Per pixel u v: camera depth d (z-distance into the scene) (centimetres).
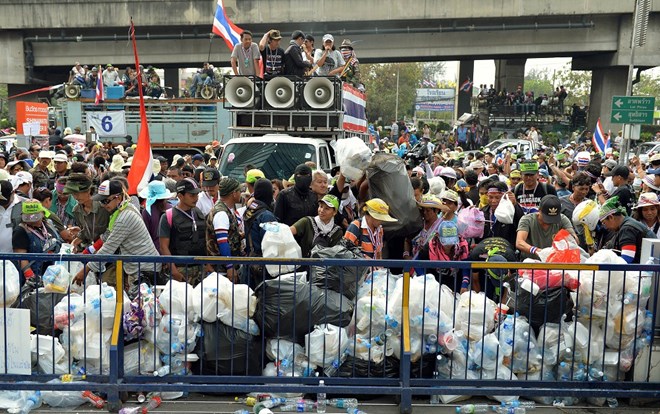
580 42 3662
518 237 658
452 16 3547
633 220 609
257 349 548
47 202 873
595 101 4025
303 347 550
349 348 546
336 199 652
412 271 652
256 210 637
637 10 2023
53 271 557
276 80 1121
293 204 709
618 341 544
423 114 9681
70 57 3803
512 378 544
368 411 520
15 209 655
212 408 519
